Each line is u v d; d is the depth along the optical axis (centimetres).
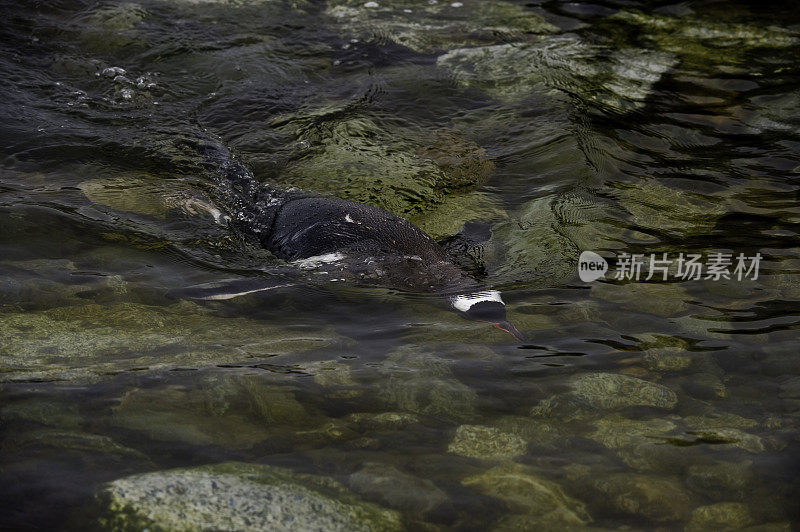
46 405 338
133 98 700
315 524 278
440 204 580
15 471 297
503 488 307
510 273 490
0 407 334
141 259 487
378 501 295
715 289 465
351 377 377
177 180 591
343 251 489
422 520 287
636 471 320
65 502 281
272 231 528
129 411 339
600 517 294
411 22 886
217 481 296
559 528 287
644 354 403
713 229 540
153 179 589
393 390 368
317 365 387
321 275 472
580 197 586
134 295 445
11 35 770
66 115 664
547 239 529
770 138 662
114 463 305
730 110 707
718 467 322
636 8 919
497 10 919
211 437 327
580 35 855
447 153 652
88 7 840
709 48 820
